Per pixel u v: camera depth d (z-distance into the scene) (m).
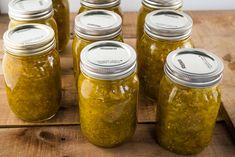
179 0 0.73
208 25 0.92
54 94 0.65
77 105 0.69
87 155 0.60
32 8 0.67
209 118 0.57
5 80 0.63
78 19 0.66
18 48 0.58
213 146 0.62
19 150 0.61
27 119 0.65
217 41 0.85
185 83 0.54
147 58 0.67
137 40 0.80
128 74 0.56
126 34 0.88
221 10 1.02
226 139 0.63
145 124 0.66
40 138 0.63
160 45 0.65
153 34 0.64
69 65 0.78
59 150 0.61
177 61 0.57
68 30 0.83
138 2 1.09
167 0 0.72
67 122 0.66
